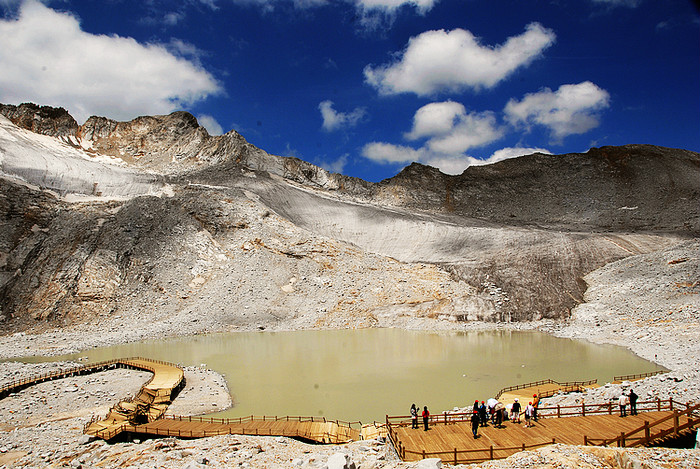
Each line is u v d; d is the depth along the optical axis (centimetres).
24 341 6512
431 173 16538
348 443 2517
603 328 6844
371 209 12575
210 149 14988
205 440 2489
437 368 4819
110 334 6944
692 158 15988
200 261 9169
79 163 12662
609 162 16175
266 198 11975
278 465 1972
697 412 2633
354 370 4766
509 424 2441
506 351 5697
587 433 2236
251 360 5284
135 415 3145
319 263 9356
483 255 9775
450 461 1930
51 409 3556
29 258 8438
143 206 10112
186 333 7181
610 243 9931
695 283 7219
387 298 8519
